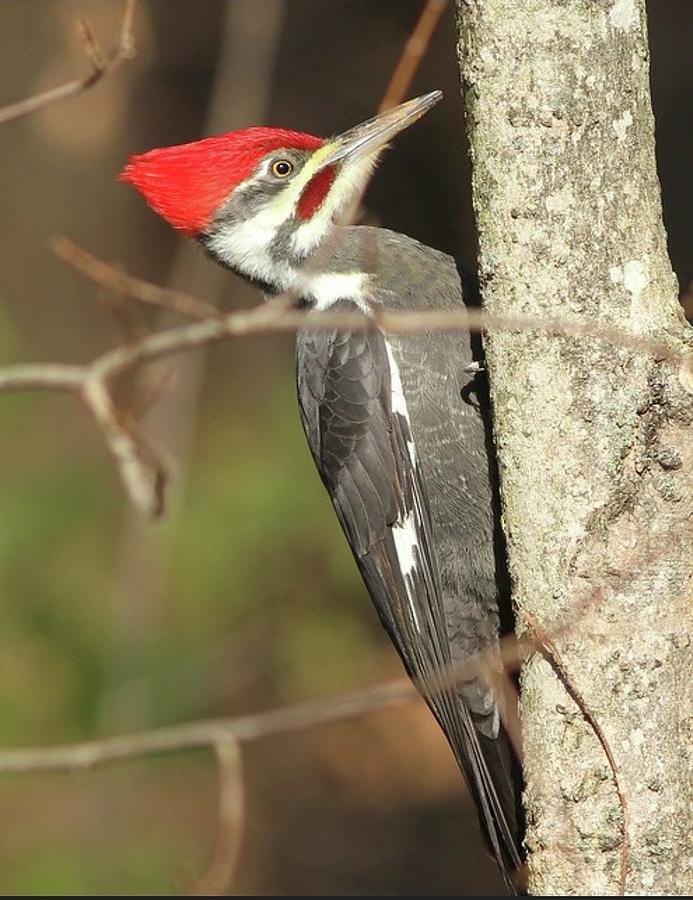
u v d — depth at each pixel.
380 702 8.16
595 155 7.28
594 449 7.30
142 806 15.47
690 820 7.29
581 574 7.30
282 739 17.92
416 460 9.76
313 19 18.52
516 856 9.46
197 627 15.42
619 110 7.30
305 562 15.75
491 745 9.66
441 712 9.78
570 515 7.32
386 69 18.23
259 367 17.28
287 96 18.36
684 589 7.31
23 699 14.49
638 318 7.30
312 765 17.86
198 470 16.25
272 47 18.22
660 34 15.38
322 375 9.96
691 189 14.91
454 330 9.71
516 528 7.44
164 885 14.98
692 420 7.28
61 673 14.72
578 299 7.31
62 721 14.55
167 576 15.44
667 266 7.42
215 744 8.34
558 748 7.30
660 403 7.26
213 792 15.66
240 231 10.39
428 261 9.95
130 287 7.29
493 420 7.58
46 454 15.89
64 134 19.02
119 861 15.10
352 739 17.83
